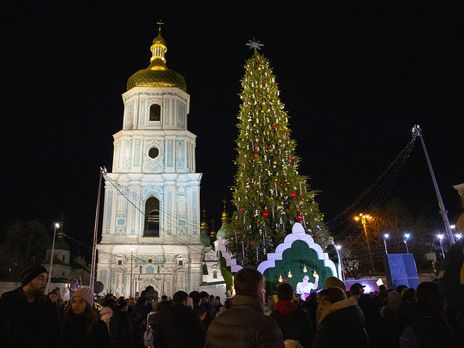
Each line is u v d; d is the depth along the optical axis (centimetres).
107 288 4628
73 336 711
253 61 2738
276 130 2488
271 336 435
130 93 5628
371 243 5841
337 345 564
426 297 553
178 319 801
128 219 4938
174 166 5231
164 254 4838
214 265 6397
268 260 2077
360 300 930
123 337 1147
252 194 2331
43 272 670
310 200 2441
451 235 2311
